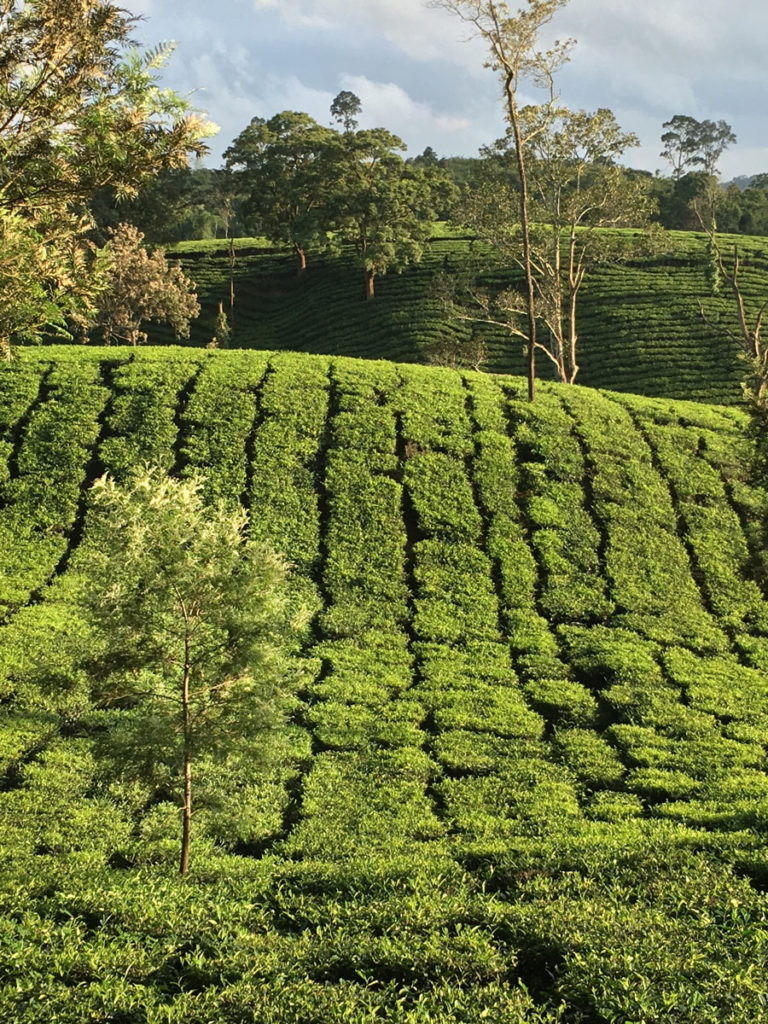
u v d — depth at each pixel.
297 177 95.94
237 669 15.08
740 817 17.97
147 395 38.69
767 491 20.67
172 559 14.41
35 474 34.44
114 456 35.28
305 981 10.34
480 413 40.16
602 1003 9.59
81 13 10.97
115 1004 9.84
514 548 33.09
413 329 80.00
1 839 17.62
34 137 11.12
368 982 10.34
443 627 29.09
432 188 98.44
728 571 33.31
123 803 19.62
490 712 24.41
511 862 15.01
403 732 23.16
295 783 21.19
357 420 38.41
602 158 55.72
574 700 25.38
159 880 14.45
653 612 30.80
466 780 21.41
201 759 15.50
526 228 42.91
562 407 41.91
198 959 10.93
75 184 11.50
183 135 11.30
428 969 10.76
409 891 13.70
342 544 32.53
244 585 14.93
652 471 38.03
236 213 120.88
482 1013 9.41
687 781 21.14
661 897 12.62
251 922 12.52
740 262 90.94
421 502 34.75
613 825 18.52
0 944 11.10
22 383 39.12
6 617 27.22
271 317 90.75
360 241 95.00
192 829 17.44
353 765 21.81
